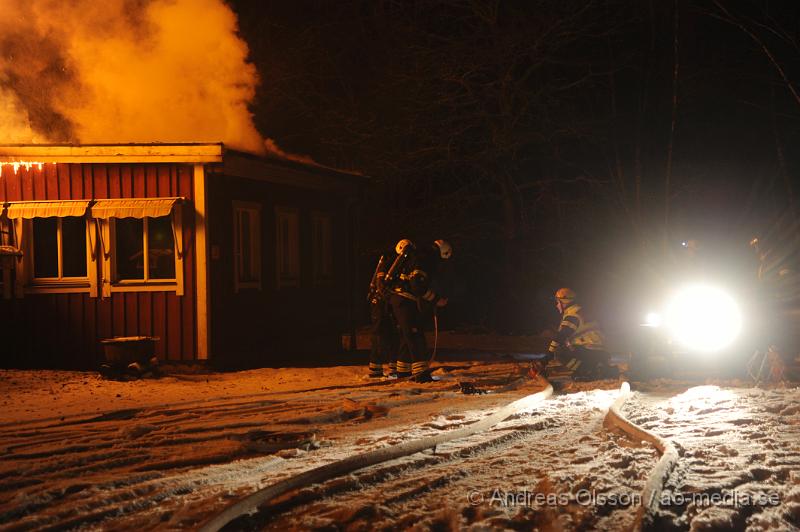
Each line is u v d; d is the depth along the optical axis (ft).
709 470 16.55
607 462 17.38
